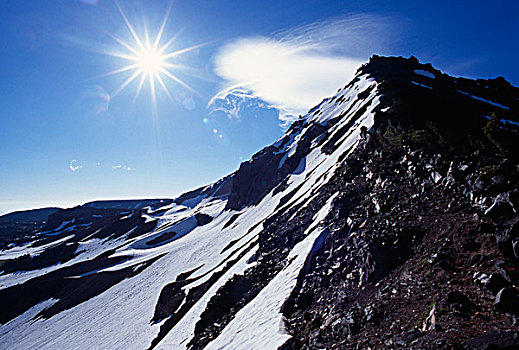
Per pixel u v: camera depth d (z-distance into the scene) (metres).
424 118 31.48
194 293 29.97
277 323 12.98
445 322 7.27
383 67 82.56
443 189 14.44
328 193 25.92
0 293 75.94
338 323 10.46
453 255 10.19
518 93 70.56
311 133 71.19
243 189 89.88
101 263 84.94
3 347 53.59
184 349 18.88
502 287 7.67
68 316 55.56
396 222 14.23
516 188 10.65
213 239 59.50
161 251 78.19
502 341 5.64
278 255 22.50
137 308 42.47
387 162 21.31
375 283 11.87
